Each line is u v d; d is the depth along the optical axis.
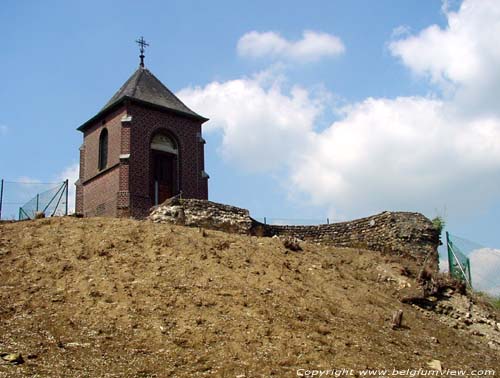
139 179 31.27
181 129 33.62
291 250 25.66
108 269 20.20
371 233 30.56
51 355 15.19
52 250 21.14
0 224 23.56
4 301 17.73
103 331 16.81
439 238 30.89
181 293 19.41
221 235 25.22
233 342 17.25
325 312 20.62
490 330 23.61
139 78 34.06
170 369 15.41
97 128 33.72
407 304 23.95
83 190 33.88
